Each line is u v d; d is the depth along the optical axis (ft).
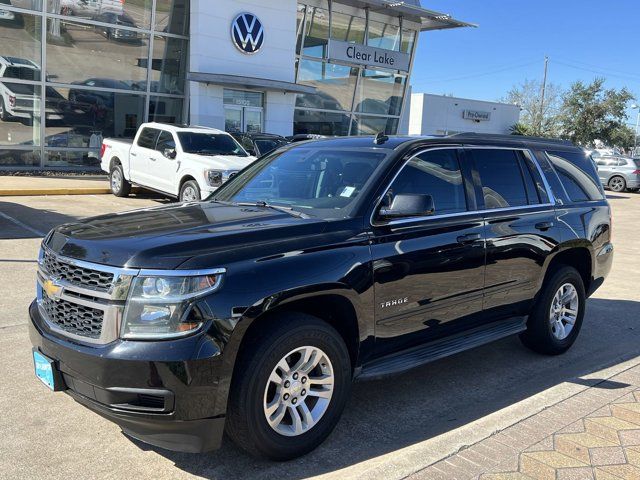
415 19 92.12
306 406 11.51
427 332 14.02
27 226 34.88
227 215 12.92
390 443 12.40
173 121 71.97
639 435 12.31
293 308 11.68
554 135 199.00
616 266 33.17
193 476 10.85
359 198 13.01
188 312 9.95
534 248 16.56
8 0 57.11
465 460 11.13
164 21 67.82
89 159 65.21
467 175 15.42
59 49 61.05
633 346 19.33
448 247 13.99
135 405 9.99
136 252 10.31
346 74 88.07
